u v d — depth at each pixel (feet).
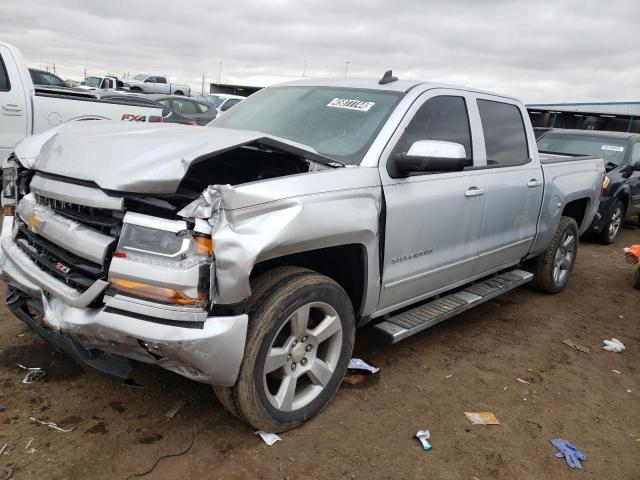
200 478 8.25
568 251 19.25
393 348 13.43
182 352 7.63
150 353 7.97
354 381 11.58
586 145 31.37
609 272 23.41
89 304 7.96
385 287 10.94
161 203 7.73
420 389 11.56
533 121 113.91
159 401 10.10
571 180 17.90
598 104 109.50
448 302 13.39
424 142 10.29
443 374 12.34
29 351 11.52
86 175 8.20
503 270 16.81
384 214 10.39
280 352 8.95
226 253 7.67
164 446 8.87
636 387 12.69
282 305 8.63
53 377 10.61
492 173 13.84
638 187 30.78
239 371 8.40
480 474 9.04
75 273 8.43
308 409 9.68
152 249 7.59
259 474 8.46
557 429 10.59
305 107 12.46
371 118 11.39
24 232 10.07
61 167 8.83
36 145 10.59
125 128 10.11
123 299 7.68
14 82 22.24
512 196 14.57
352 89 12.60
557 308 17.79
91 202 8.04
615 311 18.08
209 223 7.68
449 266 12.75
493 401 11.38
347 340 10.15
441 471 9.00
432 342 14.08
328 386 10.00
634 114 105.19
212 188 7.73
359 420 10.17
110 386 10.43
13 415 9.30
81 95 28.45
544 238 17.17
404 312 12.42
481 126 13.79
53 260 8.98
